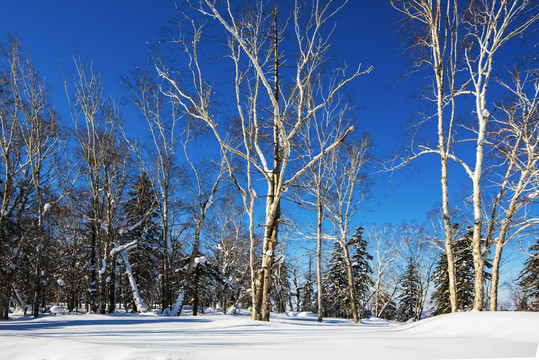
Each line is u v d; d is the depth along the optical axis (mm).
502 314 7648
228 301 42469
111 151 23500
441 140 13281
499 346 4891
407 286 43938
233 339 6195
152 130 22641
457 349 4660
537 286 25609
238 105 13562
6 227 19922
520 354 4395
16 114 19625
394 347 4742
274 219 13664
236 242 33469
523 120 13641
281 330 9234
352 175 22781
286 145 12875
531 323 6293
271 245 13391
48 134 21922
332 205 23234
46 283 23297
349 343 5180
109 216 23422
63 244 29922
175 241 29625
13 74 19469
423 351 4512
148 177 25031
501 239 13219
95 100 23172
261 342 5547
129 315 20141
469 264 31281
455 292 12039
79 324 13000
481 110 13023
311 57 13352
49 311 24656
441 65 13430
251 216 13602
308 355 4168
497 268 13227
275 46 13953
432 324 8180
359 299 38812
